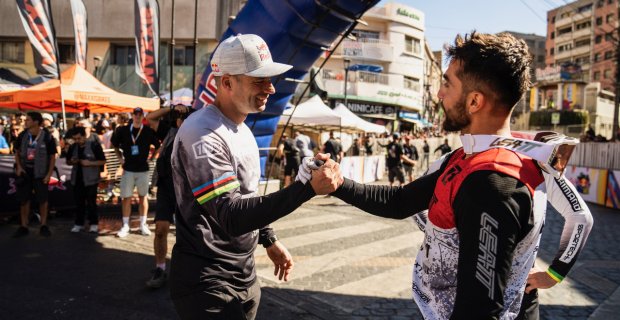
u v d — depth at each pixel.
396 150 11.91
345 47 33.84
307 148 11.97
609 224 8.30
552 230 7.45
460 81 1.20
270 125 6.98
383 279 4.60
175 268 1.79
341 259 5.30
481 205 1.03
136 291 4.09
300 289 4.26
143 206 6.25
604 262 5.50
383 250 5.75
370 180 15.56
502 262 0.99
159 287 4.17
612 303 4.09
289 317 3.61
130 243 5.77
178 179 1.74
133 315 3.57
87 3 23.20
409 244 6.10
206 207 1.56
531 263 1.21
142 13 12.95
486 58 1.14
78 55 13.44
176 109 4.21
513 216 1.02
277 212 1.38
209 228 1.74
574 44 65.44
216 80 1.78
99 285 4.21
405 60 36.56
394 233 6.77
